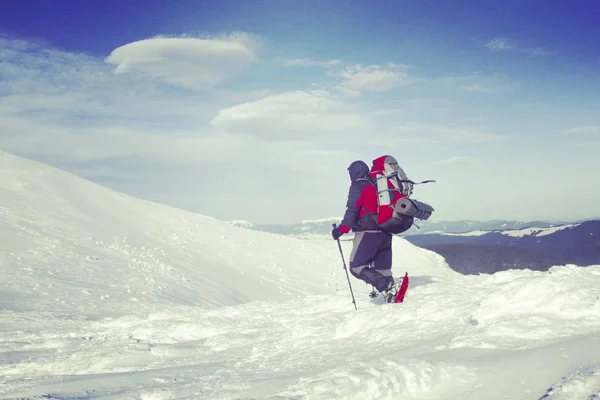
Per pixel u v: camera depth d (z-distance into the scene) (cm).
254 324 625
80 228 2295
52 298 1219
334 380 276
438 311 456
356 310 598
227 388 328
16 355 542
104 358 498
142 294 1551
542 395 235
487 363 284
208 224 3169
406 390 269
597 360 258
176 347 534
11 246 1802
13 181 2555
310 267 2986
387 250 614
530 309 374
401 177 598
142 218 2836
